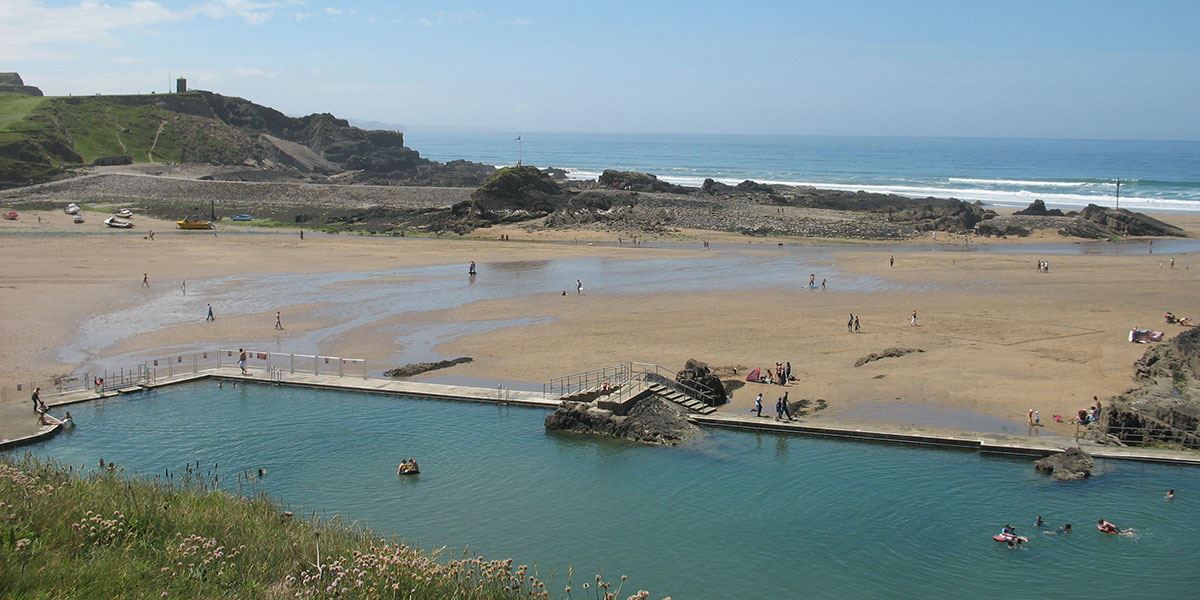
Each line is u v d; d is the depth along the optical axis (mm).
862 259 100188
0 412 43344
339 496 33875
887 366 52500
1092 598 26344
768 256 104062
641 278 87000
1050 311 68375
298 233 127750
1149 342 57281
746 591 26641
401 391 48375
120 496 21266
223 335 62219
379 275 88938
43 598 14406
